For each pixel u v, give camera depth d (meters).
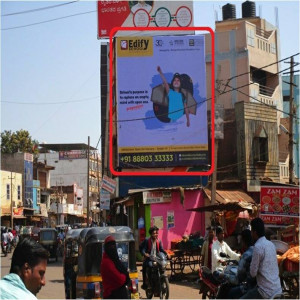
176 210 27.30
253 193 34.19
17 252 3.51
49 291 15.58
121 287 8.34
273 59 43.31
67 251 12.91
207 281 9.91
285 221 15.59
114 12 37.78
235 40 41.19
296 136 42.34
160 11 37.88
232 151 35.12
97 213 84.06
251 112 35.12
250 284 7.74
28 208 63.69
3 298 3.13
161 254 12.52
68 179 88.62
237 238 20.83
